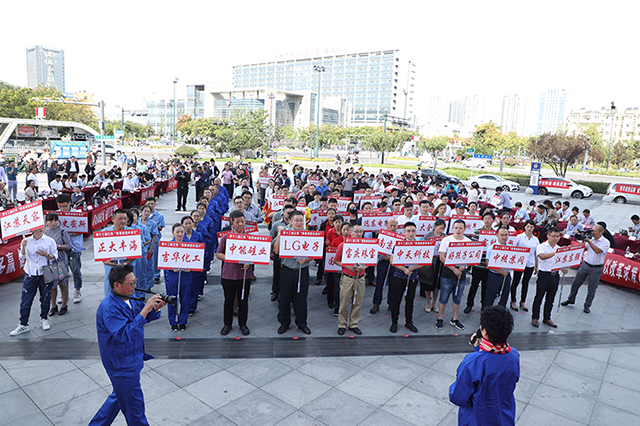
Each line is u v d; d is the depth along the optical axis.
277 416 4.84
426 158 79.50
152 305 4.02
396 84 149.38
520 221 14.15
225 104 139.12
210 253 9.62
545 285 7.80
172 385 5.36
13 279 9.01
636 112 138.62
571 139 39.91
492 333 3.17
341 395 5.32
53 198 14.41
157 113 160.75
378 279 8.08
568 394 5.62
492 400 3.17
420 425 4.80
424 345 6.84
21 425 4.54
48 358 5.90
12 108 53.34
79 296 7.90
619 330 7.91
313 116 142.88
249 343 6.61
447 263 7.22
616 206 26.50
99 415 4.04
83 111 67.69
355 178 22.27
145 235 7.79
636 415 5.21
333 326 7.42
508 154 82.94
